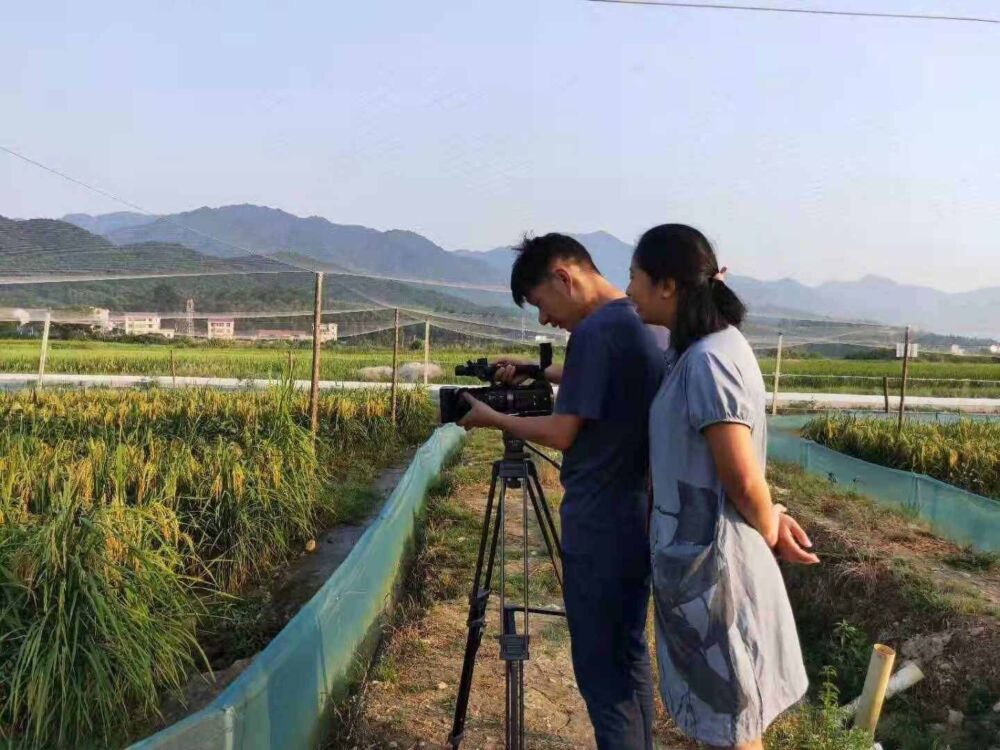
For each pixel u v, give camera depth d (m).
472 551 7.08
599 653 2.85
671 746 3.88
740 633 2.43
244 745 2.88
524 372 3.38
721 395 2.37
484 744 3.81
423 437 15.84
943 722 4.82
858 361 47.50
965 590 6.06
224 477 7.42
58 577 4.68
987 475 10.75
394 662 4.73
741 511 2.43
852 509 8.83
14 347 36.09
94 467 7.25
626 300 2.85
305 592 7.05
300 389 18.00
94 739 4.54
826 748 3.79
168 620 5.18
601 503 2.79
